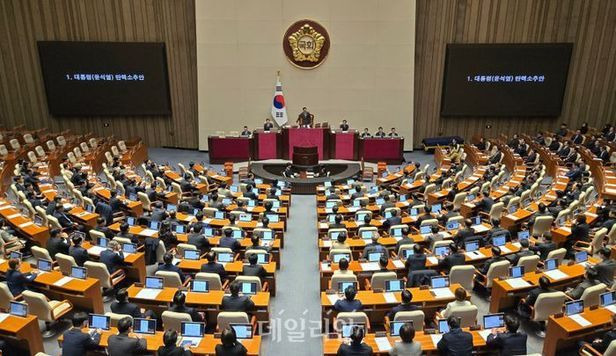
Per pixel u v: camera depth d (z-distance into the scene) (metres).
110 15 25.23
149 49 25.39
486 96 25.67
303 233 15.45
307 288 11.66
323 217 15.42
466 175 22.05
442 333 7.75
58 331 9.44
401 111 25.84
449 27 25.22
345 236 11.66
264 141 23.52
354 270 10.37
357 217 14.33
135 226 13.36
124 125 27.03
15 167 19.17
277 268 12.59
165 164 22.47
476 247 11.45
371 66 25.27
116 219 14.32
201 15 24.75
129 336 7.20
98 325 7.86
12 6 25.05
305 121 24.17
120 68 25.59
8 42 25.53
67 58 25.31
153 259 11.65
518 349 7.11
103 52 25.31
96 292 9.70
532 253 10.55
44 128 26.62
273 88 25.56
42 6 25.03
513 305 9.95
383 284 9.57
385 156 23.55
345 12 24.69
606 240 12.30
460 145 24.38
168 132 27.14
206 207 15.19
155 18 25.30
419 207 14.69
